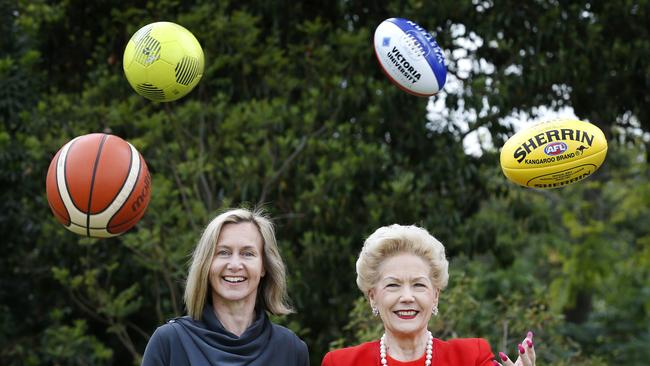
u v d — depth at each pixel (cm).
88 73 941
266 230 409
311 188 862
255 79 905
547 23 886
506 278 1275
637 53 898
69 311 929
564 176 445
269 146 848
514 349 763
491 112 891
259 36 943
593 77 925
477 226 938
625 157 1453
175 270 809
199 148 845
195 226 783
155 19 883
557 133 445
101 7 934
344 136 853
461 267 1046
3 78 888
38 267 962
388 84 882
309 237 833
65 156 454
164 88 516
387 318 371
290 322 835
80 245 878
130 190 453
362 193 894
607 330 1488
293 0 927
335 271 879
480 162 924
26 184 916
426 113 902
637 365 1404
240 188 827
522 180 448
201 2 888
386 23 553
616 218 1452
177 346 389
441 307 710
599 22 916
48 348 880
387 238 373
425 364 375
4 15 938
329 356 387
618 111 976
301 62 895
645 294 1489
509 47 905
